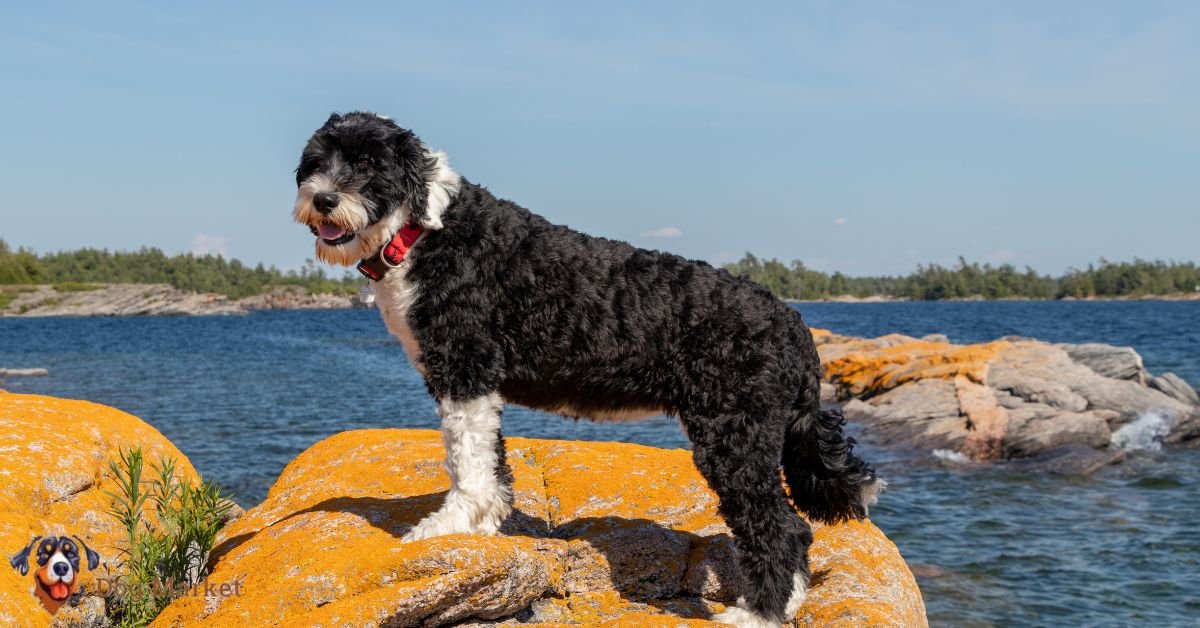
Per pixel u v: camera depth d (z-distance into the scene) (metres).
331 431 20.39
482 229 4.25
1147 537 11.62
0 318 137.62
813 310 144.00
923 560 10.78
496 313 4.24
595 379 4.27
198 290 191.38
